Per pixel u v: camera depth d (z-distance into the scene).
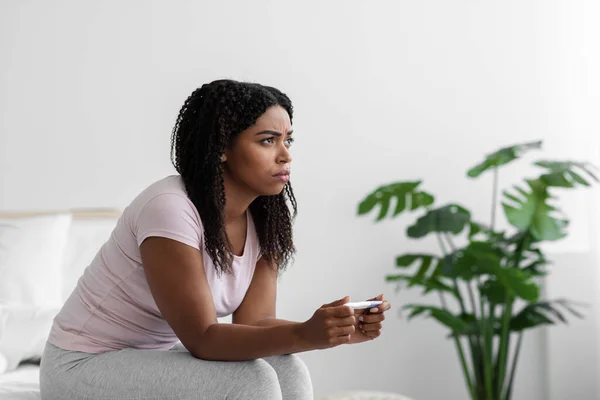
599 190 3.23
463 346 3.36
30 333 2.26
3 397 1.78
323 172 3.30
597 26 3.24
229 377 1.42
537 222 2.82
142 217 1.49
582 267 3.29
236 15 3.25
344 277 3.31
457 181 3.37
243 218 1.67
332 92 3.31
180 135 1.58
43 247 2.60
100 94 3.15
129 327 1.57
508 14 3.40
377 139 3.33
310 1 3.30
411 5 3.36
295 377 1.53
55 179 3.11
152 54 3.19
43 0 3.12
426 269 3.02
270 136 1.54
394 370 3.34
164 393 1.43
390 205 3.32
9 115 3.08
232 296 1.66
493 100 3.39
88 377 1.50
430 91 3.36
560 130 3.40
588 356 3.28
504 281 2.76
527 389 3.33
